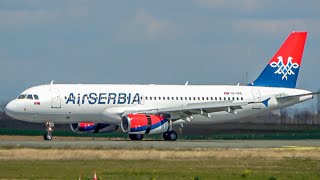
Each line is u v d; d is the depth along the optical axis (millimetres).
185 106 175750
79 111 171875
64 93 170875
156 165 109500
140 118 167625
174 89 183500
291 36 196625
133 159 117625
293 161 118188
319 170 105875
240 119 194125
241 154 126875
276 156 125188
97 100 172875
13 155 120250
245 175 97312
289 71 196250
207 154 125750
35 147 136625
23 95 170000
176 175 96812
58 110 170250
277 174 99938
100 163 111188
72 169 102375
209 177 95062
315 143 168000
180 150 133375
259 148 142625
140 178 93438
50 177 93250
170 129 176625
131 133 168625
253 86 193125
